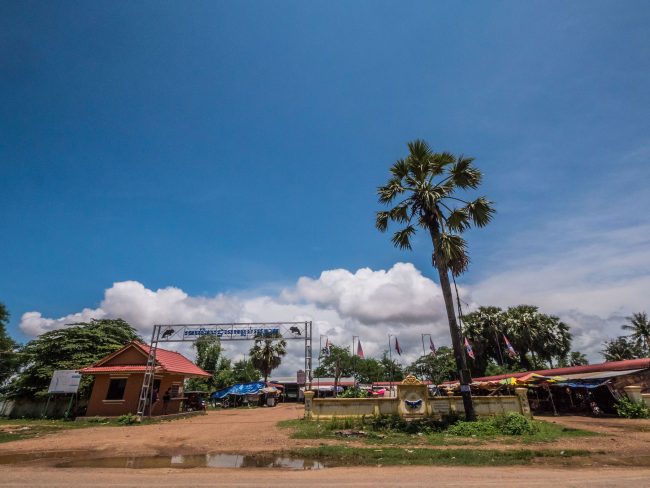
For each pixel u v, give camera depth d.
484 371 41.66
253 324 22.64
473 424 13.50
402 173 17.62
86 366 25.67
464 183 17.16
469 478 7.12
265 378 49.16
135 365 23.89
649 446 10.68
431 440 11.81
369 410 17.25
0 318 33.78
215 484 6.70
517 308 41.81
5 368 32.06
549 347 39.59
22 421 21.98
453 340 15.31
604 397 22.33
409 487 6.40
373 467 8.38
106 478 7.23
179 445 11.78
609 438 12.16
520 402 16.61
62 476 7.43
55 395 24.73
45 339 26.95
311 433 13.50
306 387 21.36
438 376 54.12
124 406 22.50
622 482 6.68
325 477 7.30
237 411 31.73
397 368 70.62
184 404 29.48
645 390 21.66
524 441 11.58
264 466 8.59
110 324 30.45
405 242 18.31
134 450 10.96
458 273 16.75
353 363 66.38
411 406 16.86
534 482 6.73
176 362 28.00
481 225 17.08
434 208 16.22
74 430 16.52
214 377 51.50
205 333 22.59
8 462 9.28
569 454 9.55
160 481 6.96
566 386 22.84
